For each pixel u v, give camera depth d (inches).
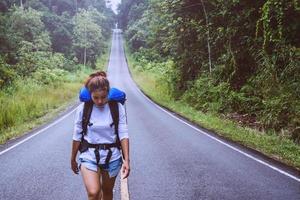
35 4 3710.6
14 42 1895.9
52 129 640.4
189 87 1143.6
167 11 1152.2
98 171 171.8
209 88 945.5
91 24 3882.9
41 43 2645.2
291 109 558.6
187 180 307.3
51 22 3602.4
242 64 861.8
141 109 1007.6
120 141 173.8
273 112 585.6
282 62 685.3
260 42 778.2
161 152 426.9
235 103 794.2
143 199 258.8
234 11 880.9
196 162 375.2
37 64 2003.0
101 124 171.0
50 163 372.8
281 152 424.8
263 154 418.3
